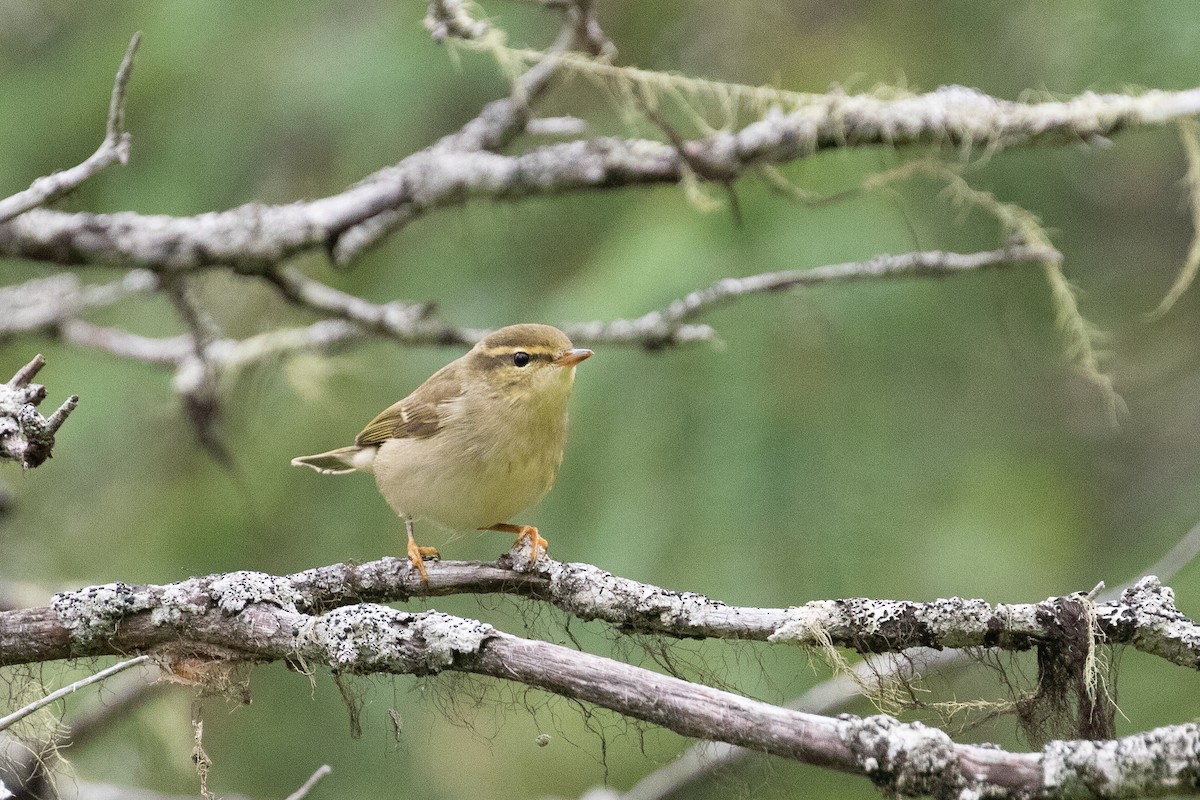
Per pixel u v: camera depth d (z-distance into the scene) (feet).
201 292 38.52
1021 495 40.22
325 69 41.01
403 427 30.94
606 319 35.99
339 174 41.60
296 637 21.30
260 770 41.98
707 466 35.86
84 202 41.06
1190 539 32.60
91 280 46.96
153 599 21.61
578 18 30.71
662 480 35.99
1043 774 17.70
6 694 23.09
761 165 31.83
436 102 41.34
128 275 40.52
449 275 41.34
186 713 38.93
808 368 36.68
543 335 30.42
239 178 41.34
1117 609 20.94
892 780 18.15
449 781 42.32
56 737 23.81
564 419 30.99
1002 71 38.96
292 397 42.55
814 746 18.49
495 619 40.45
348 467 33.63
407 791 42.19
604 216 40.14
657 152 32.32
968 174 40.14
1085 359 33.45
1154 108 31.22
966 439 39.52
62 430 42.83
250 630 21.53
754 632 21.89
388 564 24.21
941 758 17.99
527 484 30.42
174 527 41.60
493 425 29.60
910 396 38.24
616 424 36.81
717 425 36.04
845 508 35.68
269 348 40.11
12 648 21.34
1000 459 40.34
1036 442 42.09
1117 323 47.62
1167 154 46.55
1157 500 44.37
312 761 42.32
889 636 21.38
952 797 17.84
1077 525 41.93
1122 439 46.26
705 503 35.60
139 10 42.37
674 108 38.86
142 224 32.35
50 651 21.44
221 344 40.09
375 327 35.99
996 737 34.22
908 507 37.35
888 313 37.17
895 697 21.53
